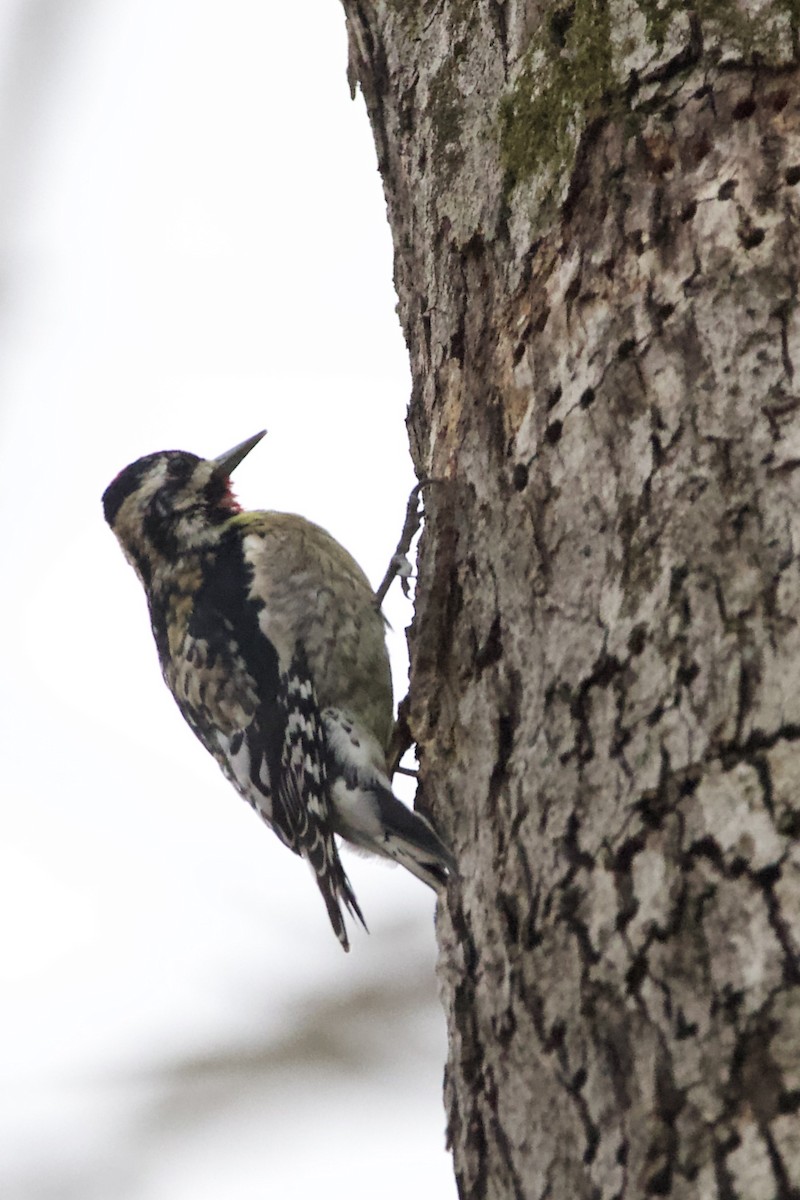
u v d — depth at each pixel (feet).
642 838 19.76
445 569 26.17
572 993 19.94
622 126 24.57
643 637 20.85
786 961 18.04
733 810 19.08
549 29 26.58
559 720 21.70
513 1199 20.10
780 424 21.09
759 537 20.48
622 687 20.85
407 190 30.99
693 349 22.36
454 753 25.29
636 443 22.36
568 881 20.57
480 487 25.68
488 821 23.03
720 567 20.57
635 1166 18.30
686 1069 18.28
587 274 24.34
